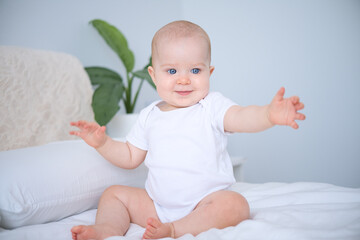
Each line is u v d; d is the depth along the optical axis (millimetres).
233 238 663
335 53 2209
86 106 1571
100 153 1049
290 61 2363
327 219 740
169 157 934
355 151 2172
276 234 638
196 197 900
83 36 1971
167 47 950
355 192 942
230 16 2617
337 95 2213
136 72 1817
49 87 1437
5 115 1245
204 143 931
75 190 963
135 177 1145
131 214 949
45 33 1777
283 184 1170
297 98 717
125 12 2260
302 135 2324
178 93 971
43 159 970
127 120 1734
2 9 1597
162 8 2574
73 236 747
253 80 2514
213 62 2697
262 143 2457
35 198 878
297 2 2330
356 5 2143
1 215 844
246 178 2514
